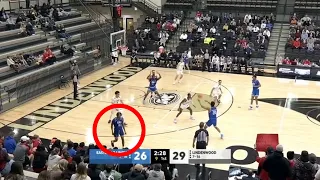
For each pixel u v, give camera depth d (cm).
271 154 714
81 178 654
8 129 1517
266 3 3009
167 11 3130
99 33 2612
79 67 2261
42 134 1471
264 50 2541
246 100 1855
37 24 2483
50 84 2011
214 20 2830
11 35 2230
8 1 2605
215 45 2497
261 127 1541
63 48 2319
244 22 2789
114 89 2023
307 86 2092
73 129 1519
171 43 2781
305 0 2953
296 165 738
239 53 2494
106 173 803
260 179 754
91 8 3092
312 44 2480
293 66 2264
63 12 2755
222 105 1791
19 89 1825
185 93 1956
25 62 2006
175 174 930
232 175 973
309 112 1703
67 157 901
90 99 1870
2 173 854
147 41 2767
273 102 1831
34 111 1717
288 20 2886
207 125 1430
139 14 3100
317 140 1422
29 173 833
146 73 2347
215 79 2216
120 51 2705
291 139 1427
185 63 2383
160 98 1825
